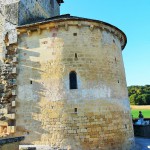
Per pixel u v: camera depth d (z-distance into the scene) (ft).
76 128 43.42
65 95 45.29
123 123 49.11
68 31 48.96
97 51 49.24
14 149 26.30
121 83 53.11
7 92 49.34
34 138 44.91
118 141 46.19
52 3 83.87
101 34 51.11
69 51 47.73
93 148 42.86
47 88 46.62
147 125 75.15
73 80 46.39
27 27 50.47
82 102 44.86
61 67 46.96
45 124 44.88
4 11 56.54
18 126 46.50
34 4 65.57
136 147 52.24
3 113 47.83
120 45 58.80
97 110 45.19
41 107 46.03
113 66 51.44
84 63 47.26
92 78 46.83
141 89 283.59
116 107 48.49
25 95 47.88
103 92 47.09
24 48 50.75
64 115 44.21
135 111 178.50
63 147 42.60
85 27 49.80
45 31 49.88
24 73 49.29
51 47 48.62
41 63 48.44
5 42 53.78
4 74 50.93
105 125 45.11
